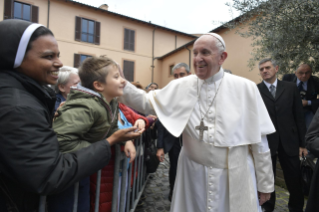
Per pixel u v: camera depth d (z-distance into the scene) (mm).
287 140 2486
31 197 909
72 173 865
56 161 821
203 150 1439
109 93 1294
